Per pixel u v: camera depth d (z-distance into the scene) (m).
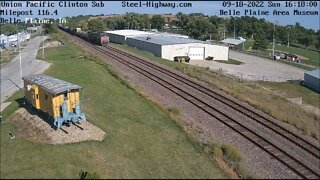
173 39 94.25
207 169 21.20
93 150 22.33
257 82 65.94
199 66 72.50
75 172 19.41
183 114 31.92
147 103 34.53
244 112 32.88
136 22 174.62
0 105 35.47
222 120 29.75
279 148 24.16
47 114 27.36
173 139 25.73
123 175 20.00
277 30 178.00
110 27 181.75
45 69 51.50
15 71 59.88
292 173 21.14
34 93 28.30
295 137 27.80
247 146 24.91
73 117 25.94
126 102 34.72
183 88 41.44
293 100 52.12
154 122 29.28
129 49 83.12
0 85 50.91
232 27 189.75
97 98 34.84
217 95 39.34
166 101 35.94
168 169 21.17
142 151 23.48
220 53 89.38
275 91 59.62
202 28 153.88
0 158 21.14
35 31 172.62
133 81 43.91
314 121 36.84
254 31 179.75
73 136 24.06
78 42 94.31
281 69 85.69
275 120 32.72
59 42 99.19
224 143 25.19
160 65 59.22
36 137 24.34
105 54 66.25
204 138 26.11
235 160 22.59
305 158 23.64
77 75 43.94
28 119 28.22
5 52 89.00
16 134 25.36
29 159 20.84
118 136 25.48
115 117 29.83
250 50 130.38
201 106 34.19
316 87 63.78
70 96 26.05
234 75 69.12
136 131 27.06
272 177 20.69
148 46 87.06
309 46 175.88
